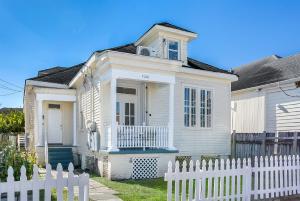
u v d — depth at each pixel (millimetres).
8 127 28953
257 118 19438
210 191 7008
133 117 15258
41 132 17531
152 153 12938
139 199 8445
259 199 8047
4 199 5684
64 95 18438
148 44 17109
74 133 18188
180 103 15641
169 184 6434
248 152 15625
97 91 14211
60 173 5320
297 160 9008
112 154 12117
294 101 16984
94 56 13203
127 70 12703
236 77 17172
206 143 16250
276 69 20328
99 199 8461
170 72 13734
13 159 6930
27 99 22672
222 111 16938
